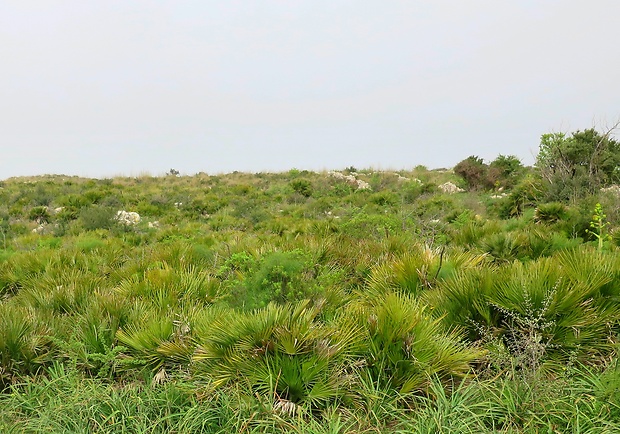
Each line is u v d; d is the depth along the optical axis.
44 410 3.24
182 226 16.53
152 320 4.27
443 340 3.67
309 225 12.02
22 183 27.48
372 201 19.00
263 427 2.96
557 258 5.02
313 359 3.34
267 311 3.73
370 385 3.36
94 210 16.56
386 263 5.65
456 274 4.76
